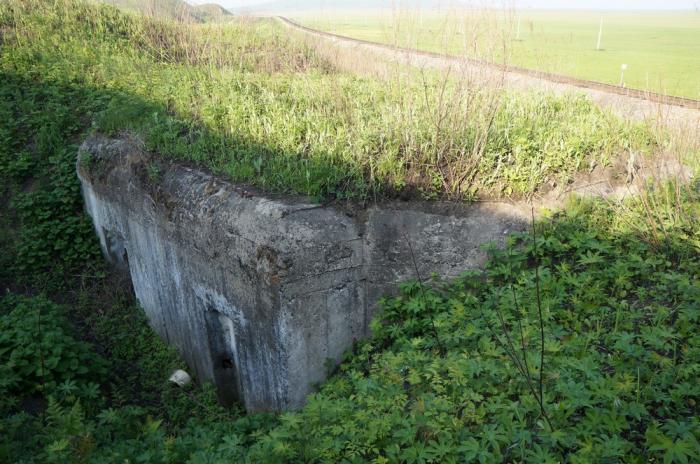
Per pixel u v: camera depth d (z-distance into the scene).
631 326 4.18
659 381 3.44
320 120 7.29
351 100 8.21
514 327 4.35
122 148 7.91
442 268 5.55
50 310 7.07
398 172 5.80
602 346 4.07
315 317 5.18
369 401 3.64
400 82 8.13
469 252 5.56
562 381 3.43
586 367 3.40
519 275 5.16
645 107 8.39
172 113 8.78
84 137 9.80
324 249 5.13
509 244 5.42
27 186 9.41
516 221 5.67
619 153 6.54
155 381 6.83
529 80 9.34
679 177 5.93
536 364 3.65
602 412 3.16
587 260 4.85
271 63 12.76
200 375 6.72
